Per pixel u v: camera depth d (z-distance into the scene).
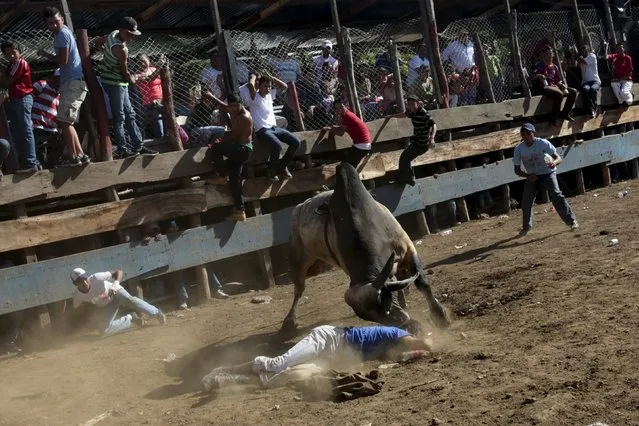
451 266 13.62
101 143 13.79
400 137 17.42
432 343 8.96
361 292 8.98
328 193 10.72
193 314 13.74
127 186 14.62
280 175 15.43
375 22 22.41
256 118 15.08
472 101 19.16
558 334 8.37
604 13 22.73
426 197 17.67
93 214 13.56
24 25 17.11
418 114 16.47
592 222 15.24
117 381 10.01
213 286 15.16
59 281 13.09
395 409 7.07
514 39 19.69
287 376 8.47
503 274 12.02
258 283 16.02
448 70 19.00
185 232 14.50
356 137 15.96
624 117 21.83
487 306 10.45
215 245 14.84
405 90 18.50
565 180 21.73
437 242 16.50
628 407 6.17
